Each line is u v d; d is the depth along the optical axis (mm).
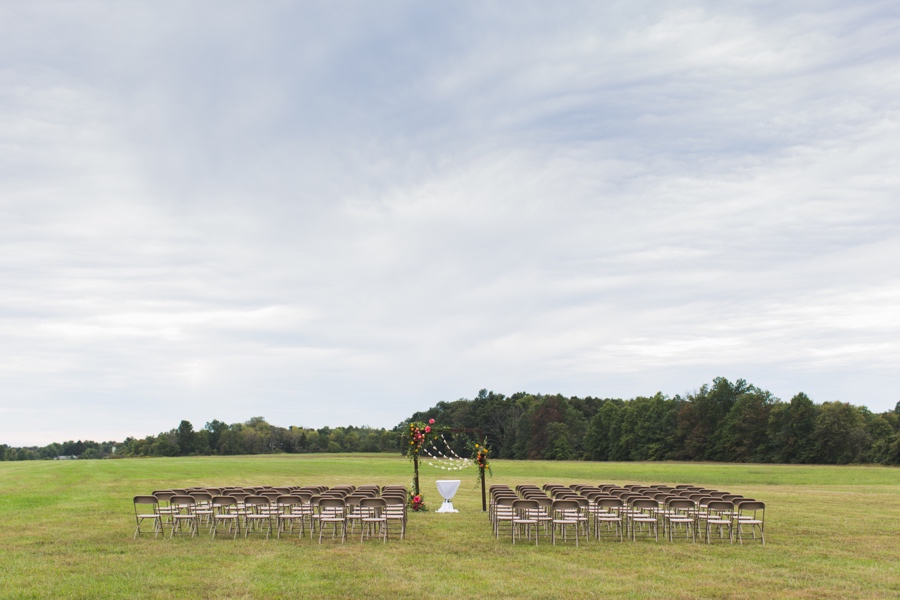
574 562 13438
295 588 11086
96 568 12789
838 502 26812
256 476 45594
